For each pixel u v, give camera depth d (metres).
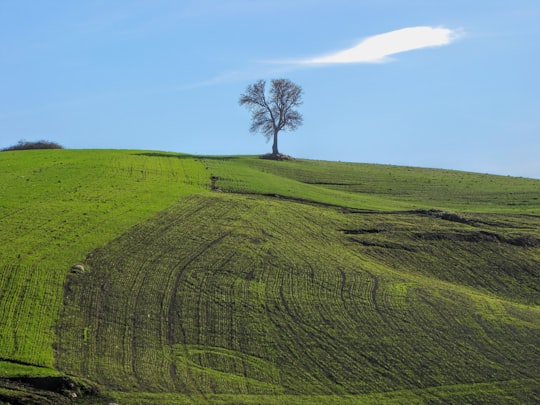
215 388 39.38
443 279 58.41
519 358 45.06
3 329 42.00
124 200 69.25
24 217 60.97
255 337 45.53
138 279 51.28
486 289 57.25
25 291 46.91
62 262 51.97
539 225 71.81
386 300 51.94
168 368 40.88
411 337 46.91
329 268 56.94
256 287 52.25
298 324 47.56
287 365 42.72
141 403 36.81
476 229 68.94
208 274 53.44
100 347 41.97
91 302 47.09
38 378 37.38
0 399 35.41
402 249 63.34
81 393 37.12
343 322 48.25
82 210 64.38
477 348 46.06
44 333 42.31
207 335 45.16
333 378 41.59
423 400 39.81
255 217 67.88
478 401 40.03
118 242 57.34
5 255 51.94
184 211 67.44
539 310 53.38
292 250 60.06
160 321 46.09
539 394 41.06
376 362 43.66
